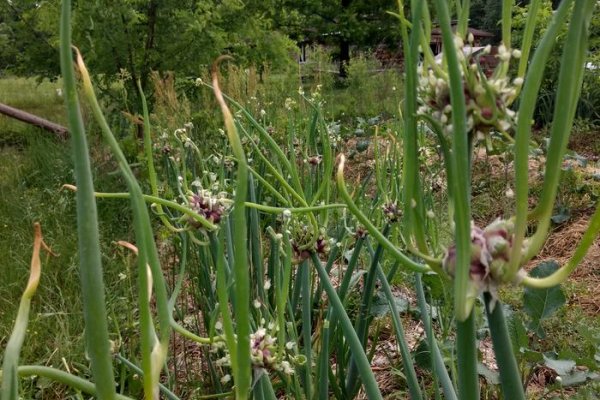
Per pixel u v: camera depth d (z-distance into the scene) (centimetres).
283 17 1442
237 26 746
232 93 368
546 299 210
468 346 75
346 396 199
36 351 270
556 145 66
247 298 72
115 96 677
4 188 545
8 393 63
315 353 209
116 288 307
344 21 1680
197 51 678
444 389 136
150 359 71
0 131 831
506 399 76
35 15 755
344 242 252
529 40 73
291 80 525
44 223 425
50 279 337
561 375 206
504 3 73
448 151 72
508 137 71
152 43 679
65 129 732
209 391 236
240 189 70
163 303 75
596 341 217
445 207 317
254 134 287
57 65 781
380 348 271
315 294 244
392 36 1691
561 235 421
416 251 75
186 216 136
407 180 74
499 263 69
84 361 258
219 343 127
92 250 62
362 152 616
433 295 203
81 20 638
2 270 347
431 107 74
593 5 65
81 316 292
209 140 456
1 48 816
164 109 413
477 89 70
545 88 792
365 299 190
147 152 130
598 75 757
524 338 205
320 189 167
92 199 62
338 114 853
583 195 479
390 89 955
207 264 222
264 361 109
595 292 337
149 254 74
